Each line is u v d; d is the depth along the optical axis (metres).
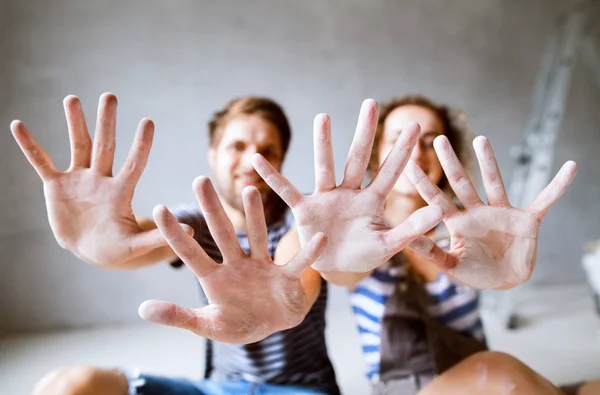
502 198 0.66
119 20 1.73
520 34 2.02
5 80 1.67
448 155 0.65
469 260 0.64
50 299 1.78
